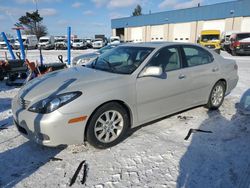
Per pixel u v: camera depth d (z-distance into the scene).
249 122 4.35
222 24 35.12
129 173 2.83
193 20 38.62
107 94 3.17
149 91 3.62
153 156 3.19
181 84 4.07
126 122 3.48
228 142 3.59
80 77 3.47
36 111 2.96
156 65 3.79
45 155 3.20
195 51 4.52
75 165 2.99
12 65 8.30
